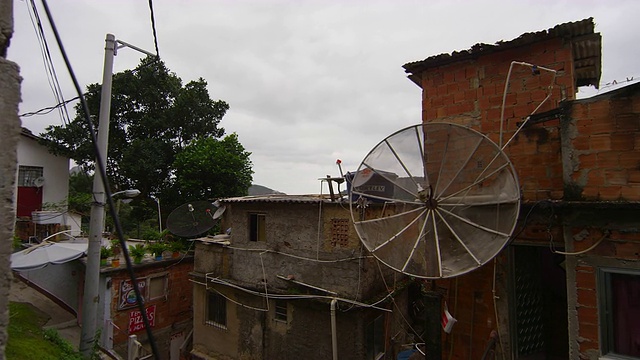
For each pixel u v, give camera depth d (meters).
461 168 4.69
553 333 6.51
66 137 17.30
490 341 5.06
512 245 5.33
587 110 3.95
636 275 3.65
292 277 9.05
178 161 17.58
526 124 4.81
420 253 4.72
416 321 10.57
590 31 5.11
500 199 4.24
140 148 17.81
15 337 4.27
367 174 5.48
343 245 8.34
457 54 5.93
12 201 1.77
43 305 11.59
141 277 11.98
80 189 26.12
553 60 5.34
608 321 3.77
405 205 5.09
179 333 13.17
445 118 6.21
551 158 5.11
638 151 3.67
